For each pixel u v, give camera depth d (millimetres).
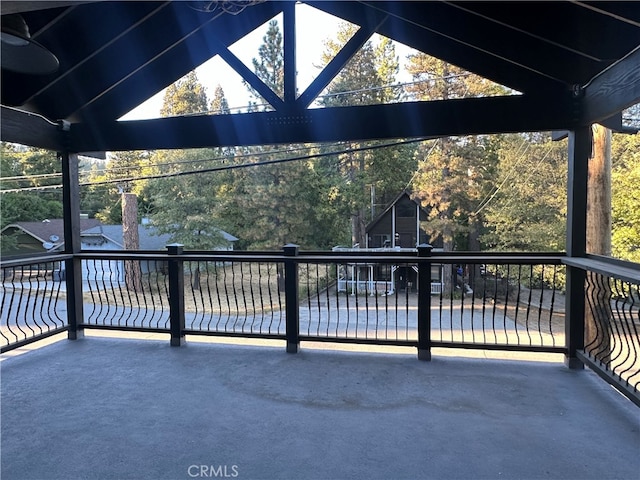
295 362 3633
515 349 3605
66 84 4309
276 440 2348
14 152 20219
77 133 4402
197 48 4168
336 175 17766
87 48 3951
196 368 3496
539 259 3529
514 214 13219
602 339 3414
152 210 19141
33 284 14172
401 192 17609
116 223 22844
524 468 2070
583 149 3506
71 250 4457
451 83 13789
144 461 2152
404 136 3793
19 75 4043
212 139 4102
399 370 3426
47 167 20922
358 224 17781
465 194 14523
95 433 2438
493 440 2332
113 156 23156
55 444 2322
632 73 2609
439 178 14562
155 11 3926
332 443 2312
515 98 3607
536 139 13672
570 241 3539
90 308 10375
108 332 4723
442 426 2496
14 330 6754
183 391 3025
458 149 14273
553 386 3080
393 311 10773
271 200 15648
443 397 2900
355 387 3082
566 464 2100
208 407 2766
